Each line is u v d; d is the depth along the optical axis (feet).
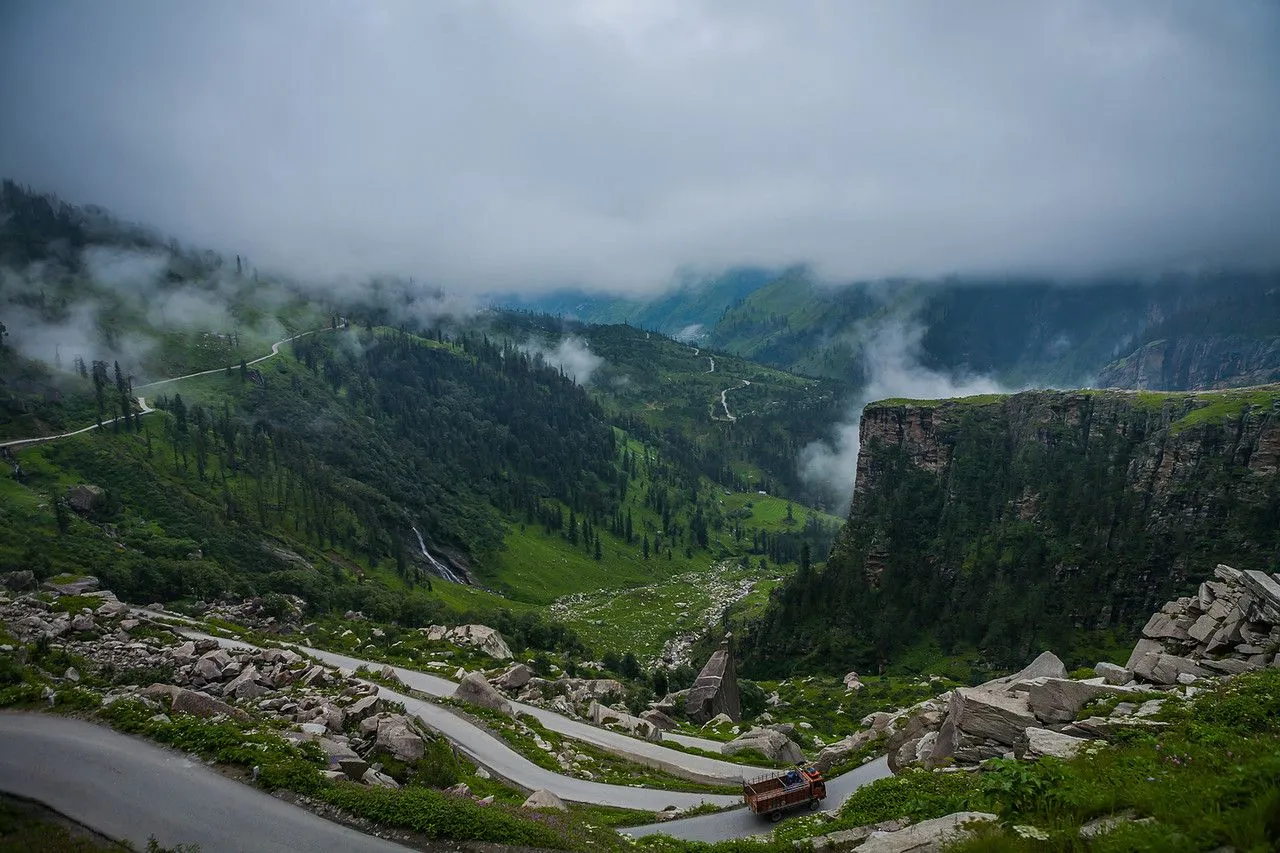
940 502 624.59
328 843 82.74
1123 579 475.31
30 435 647.56
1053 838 45.34
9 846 78.79
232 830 84.48
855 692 408.67
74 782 93.40
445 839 84.33
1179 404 520.01
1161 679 110.83
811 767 158.81
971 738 104.88
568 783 159.12
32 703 115.85
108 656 165.89
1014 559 531.91
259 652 178.09
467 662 280.31
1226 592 125.29
